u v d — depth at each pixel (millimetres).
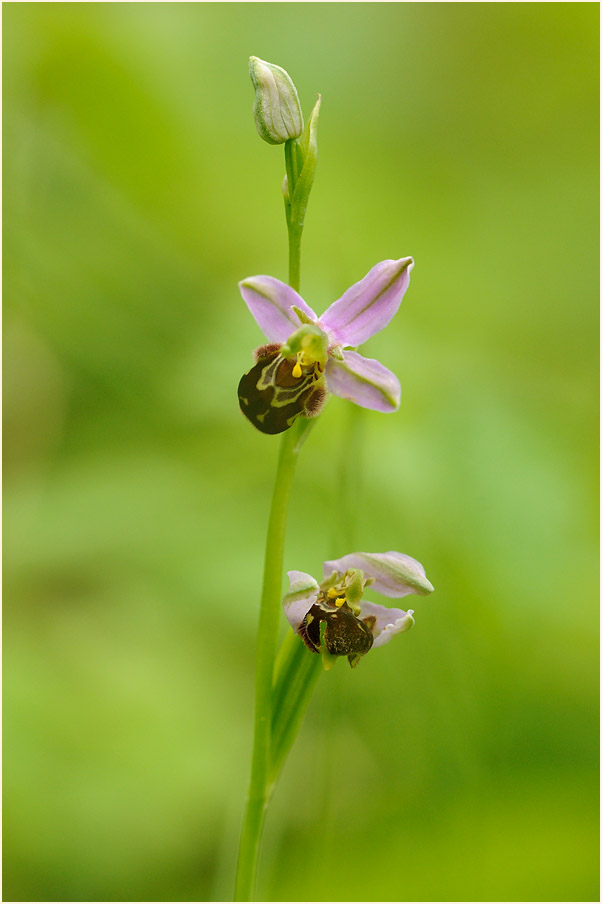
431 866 401
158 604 446
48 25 539
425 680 426
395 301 364
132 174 575
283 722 363
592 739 423
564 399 465
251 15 604
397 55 627
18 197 515
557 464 434
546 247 608
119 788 423
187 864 421
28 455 529
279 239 579
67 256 503
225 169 592
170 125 566
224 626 452
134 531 447
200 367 448
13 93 540
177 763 429
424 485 431
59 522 451
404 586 367
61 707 432
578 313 586
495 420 436
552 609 432
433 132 636
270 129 356
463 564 428
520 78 651
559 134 650
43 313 495
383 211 585
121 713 434
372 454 434
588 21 625
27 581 454
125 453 468
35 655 441
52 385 523
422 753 420
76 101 554
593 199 618
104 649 445
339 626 362
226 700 444
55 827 417
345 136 598
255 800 362
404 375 453
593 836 402
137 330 487
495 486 430
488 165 646
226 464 462
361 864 405
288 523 445
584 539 445
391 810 413
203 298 505
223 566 441
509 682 427
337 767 420
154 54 558
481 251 601
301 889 397
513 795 412
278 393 363
